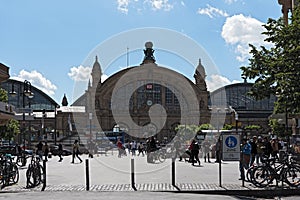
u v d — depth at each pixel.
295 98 21.55
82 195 16.05
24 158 34.31
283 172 18.17
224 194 17.20
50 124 102.31
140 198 15.09
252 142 26.00
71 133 85.06
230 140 18.94
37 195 16.09
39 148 38.41
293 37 21.83
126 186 19.36
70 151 61.81
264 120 108.12
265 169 18.28
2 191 17.59
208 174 25.08
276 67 22.44
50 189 18.39
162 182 20.84
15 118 40.62
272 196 17.00
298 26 21.81
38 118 101.56
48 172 28.17
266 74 23.17
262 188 17.66
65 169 31.11
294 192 17.36
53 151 59.16
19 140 81.50
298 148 27.80
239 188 17.77
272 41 22.75
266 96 23.30
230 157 18.84
